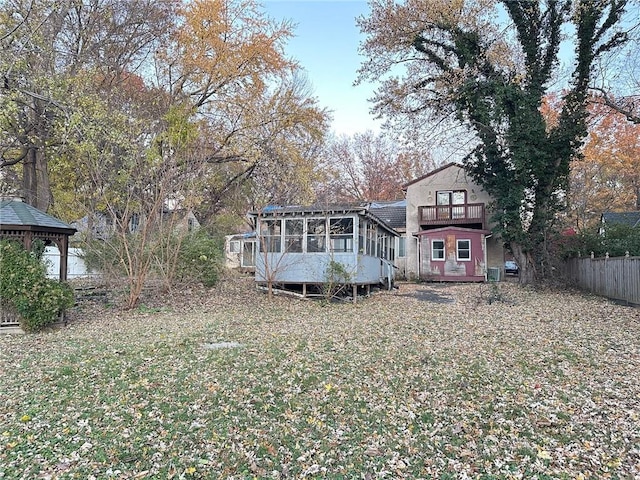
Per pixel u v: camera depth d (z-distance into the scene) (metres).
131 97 16.62
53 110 11.57
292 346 7.30
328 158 33.28
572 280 17.72
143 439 3.77
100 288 13.28
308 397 4.79
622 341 7.38
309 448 3.61
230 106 19.28
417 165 35.03
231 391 4.98
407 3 16.33
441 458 3.43
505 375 5.53
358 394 4.88
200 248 15.04
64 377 5.59
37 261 9.30
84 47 14.66
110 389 5.09
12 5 10.85
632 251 14.71
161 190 12.43
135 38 17.42
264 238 14.49
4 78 9.98
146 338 8.12
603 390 4.90
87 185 13.27
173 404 4.59
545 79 16.75
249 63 19.03
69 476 3.17
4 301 8.84
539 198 17.62
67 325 9.68
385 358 6.44
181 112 14.04
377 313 11.28
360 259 13.81
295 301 13.48
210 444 3.68
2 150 12.79
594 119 17.25
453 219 22.28
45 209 14.78
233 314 11.16
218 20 17.95
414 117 18.80
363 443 3.70
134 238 12.97
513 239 18.06
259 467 3.31
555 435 3.79
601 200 31.45
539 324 9.29
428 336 8.12
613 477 3.09
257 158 19.23
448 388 5.05
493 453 3.49
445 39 17.59
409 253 23.45
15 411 4.44
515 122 16.70
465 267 21.38
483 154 18.70
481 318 10.25
